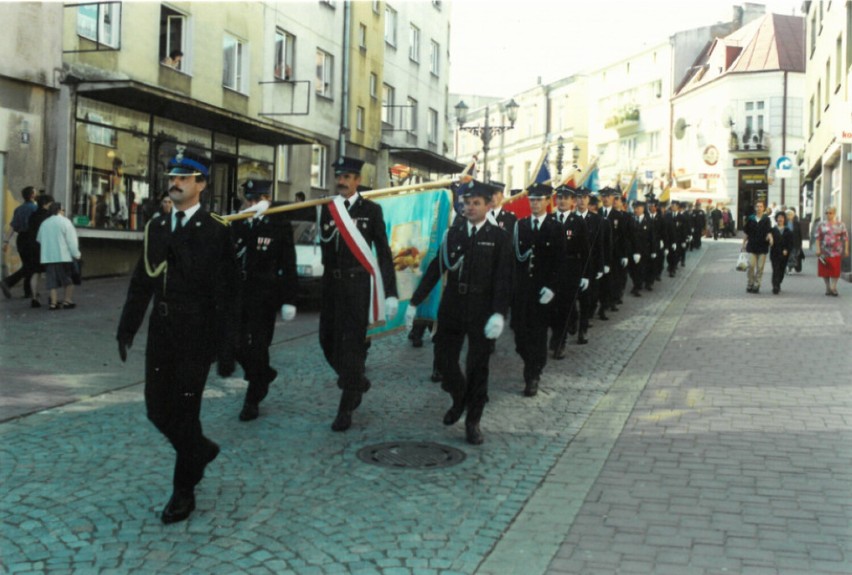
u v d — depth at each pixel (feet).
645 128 179.83
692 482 17.43
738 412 23.24
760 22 162.91
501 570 13.20
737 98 156.15
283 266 22.08
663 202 74.08
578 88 202.59
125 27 60.85
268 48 81.41
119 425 21.24
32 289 45.47
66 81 54.85
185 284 15.07
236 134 75.05
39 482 16.79
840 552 13.83
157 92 56.59
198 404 15.12
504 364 31.24
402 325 28.14
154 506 15.64
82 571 12.84
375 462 18.69
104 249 59.52
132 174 62.08
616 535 14.62
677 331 38.19
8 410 22.21
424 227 28.45
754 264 53.67
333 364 22.07
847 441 20.26
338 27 95.86
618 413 23.53
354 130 100.42
